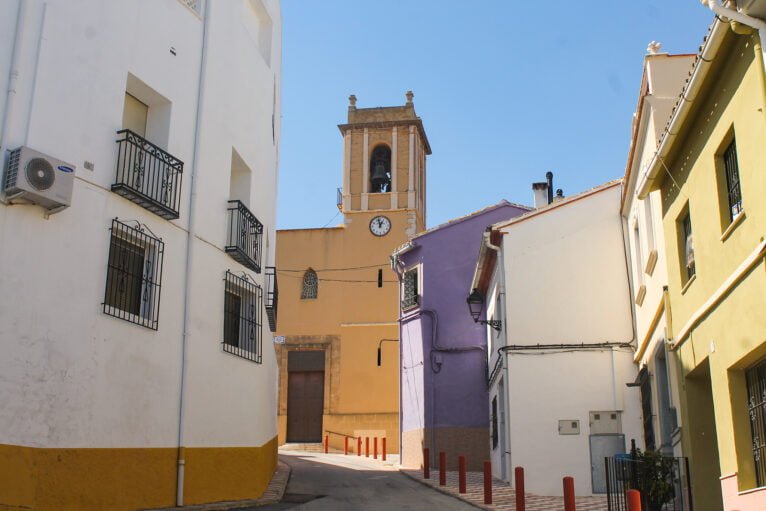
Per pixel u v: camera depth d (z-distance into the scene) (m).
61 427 10.29
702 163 10.82
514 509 14.20
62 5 11.20
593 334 17.50
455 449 24.52
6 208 9.98
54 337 10.36
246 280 15.21
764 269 8.79
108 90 11.85
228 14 15.55
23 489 9.64
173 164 13.06
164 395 12.30
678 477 11.93
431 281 26.19
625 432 16.88
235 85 15.66
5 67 10.27
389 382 35.72
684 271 12.25
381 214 38.25
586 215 18.22
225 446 13.92
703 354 11.13
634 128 13.95
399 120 39.53
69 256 10.75
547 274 17.98
